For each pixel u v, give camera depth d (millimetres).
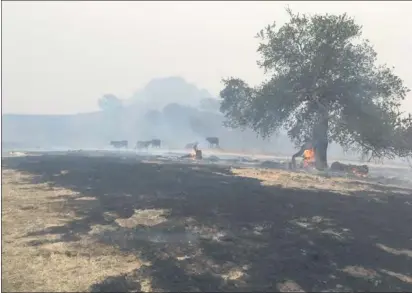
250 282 7551
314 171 25469
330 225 11516
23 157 31297
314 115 29031
